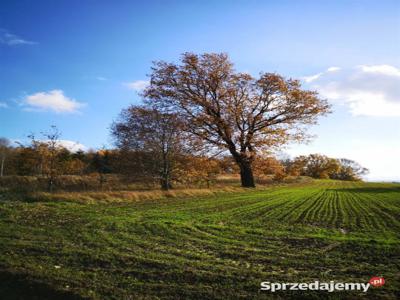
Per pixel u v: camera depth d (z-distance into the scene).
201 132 38.56
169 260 10.35
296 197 34.16
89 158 43.91
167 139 33.66
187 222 16.91
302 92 39.09
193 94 39.97
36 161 28.80
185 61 39.31
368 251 11.52
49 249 11.37
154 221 16.89
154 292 8.15
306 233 14.88
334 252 11.49
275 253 11.37
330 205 27.08
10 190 24.45
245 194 35.25
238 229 15.48
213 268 9.65
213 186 40.56
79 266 9.88
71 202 22.42
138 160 34.06
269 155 40.50
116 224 15.97
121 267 9.77
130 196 26.38
